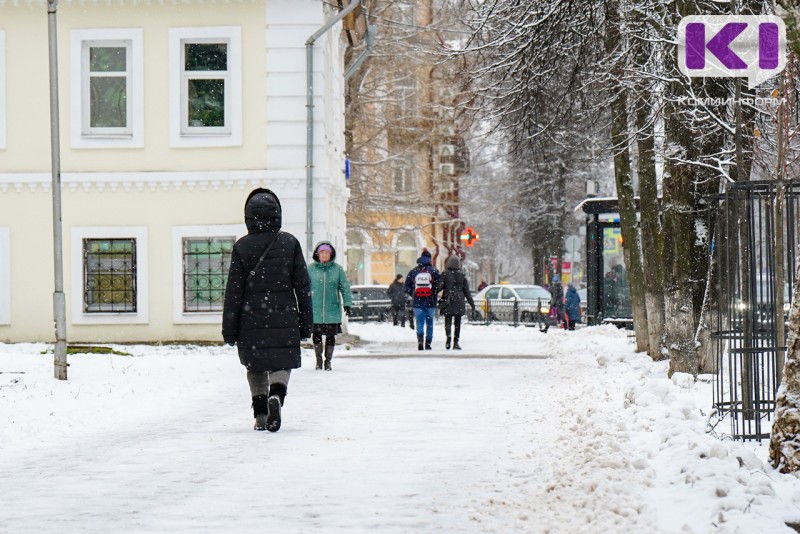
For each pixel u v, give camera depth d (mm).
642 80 25188
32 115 40281
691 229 24453
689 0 22906
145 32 40188
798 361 12055
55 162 25188
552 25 26797
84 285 39969
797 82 21594
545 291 74000
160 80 40125
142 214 39969
